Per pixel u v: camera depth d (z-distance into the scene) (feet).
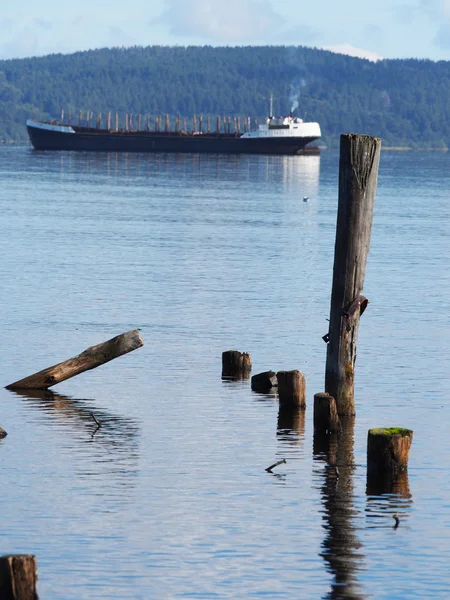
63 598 131.95
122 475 176.86
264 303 368.89
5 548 145.59
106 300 367.66
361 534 153.38
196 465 183.73
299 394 225.35
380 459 180.55
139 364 267.18
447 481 177.68
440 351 289.74
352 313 208.64
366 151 200.54
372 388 245.04
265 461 187.21
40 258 492.13
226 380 251.80
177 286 407.44
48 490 168.45
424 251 570.05
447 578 139.44
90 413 217.36
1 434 197.88
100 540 149.28
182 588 135.64
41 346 285.84
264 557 145.07
